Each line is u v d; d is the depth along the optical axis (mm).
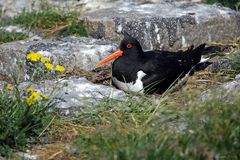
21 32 16656
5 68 14750
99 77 14195
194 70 14359
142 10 16891
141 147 9461
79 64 14492
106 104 11867
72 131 11258
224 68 14266
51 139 11055
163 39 15977
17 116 10938
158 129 10172
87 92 12555
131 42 13141
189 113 10234
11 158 10375
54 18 17172
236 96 10992
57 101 12023
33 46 14742
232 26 16766
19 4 18859
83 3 18469
